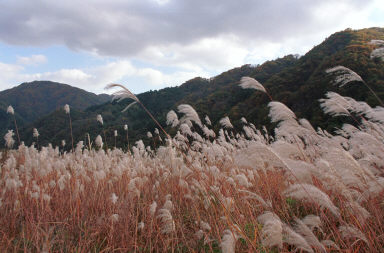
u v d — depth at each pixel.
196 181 4.27
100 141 7.99
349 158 2.75
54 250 3.66
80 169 6.00
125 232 3.86
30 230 4.00
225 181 4.38
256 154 2.63
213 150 5.71
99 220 4.17
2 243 3.63
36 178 5.75
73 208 4.83
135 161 7.17
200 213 4.27
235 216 3.44
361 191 2.98
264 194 4.13
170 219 3.35
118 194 5.23
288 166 2.61
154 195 5.29
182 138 5.99
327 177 2.74
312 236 2.34
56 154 9.30
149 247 3.70
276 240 2.18
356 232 2.59
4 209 4.65
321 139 4.65
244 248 3.05
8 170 5.99
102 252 3.62
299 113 25.44
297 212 3.73
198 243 3.71
